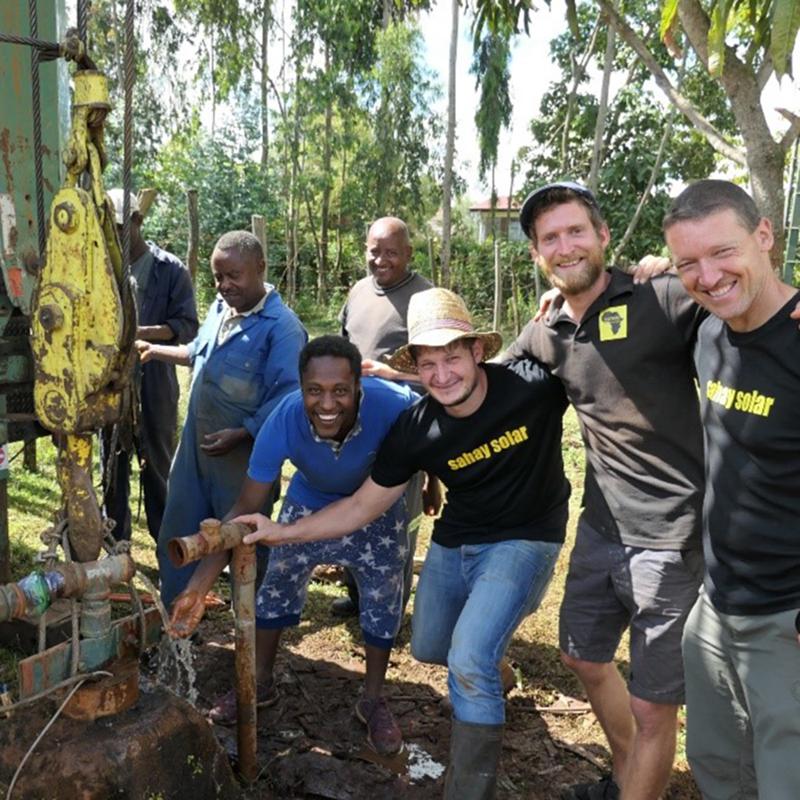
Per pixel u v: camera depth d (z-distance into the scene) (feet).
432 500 12.25
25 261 10.80
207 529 8.07
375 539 10.14
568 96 60.95
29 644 11.82
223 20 74.13
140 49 75.46
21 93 10.62
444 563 9.33
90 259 6.48
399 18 74.59
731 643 7.14
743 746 7.62
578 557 8.76
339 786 9.53
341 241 75.25
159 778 7.47
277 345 11.41
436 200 79.56
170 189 62.90
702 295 6.63
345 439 9.47
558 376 8.59
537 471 8.84
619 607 8.66
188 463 12.03
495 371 8.76
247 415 11.64
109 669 7.45
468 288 58.23
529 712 11.34
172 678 11.37
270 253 73.31
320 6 71.36
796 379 6.39
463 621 8.32
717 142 17.29
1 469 12.30
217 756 8.23
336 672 12.14
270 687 10.98
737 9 16.38
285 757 9.89
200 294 55.31
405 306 14.10
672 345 7.82
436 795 9.52
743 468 6.77
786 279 31.07
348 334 14.78
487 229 92.84
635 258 53.52
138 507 17.04
